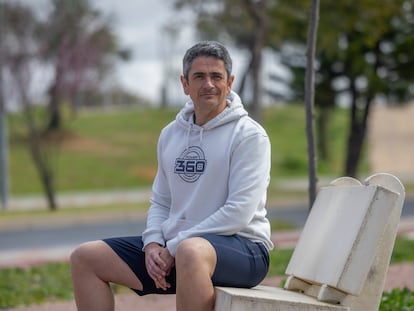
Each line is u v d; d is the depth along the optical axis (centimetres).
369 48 1759
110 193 2728
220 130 399
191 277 349
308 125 616
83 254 397
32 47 2189
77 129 3894
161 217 418
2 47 2147
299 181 2950
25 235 1513
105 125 4100
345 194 394
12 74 2166
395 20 1731
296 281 416
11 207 2316
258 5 1543
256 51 1570
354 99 1856
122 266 399
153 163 3328
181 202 405
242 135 393
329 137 3866
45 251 1241
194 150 401
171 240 385
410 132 4141
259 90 1584
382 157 3503
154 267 384
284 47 1938
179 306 352
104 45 2495
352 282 355
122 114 4472
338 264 363
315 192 616
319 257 389
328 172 3247
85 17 2402
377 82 1716
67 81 2302
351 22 1489
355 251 357
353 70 1711
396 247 977
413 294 610
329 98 1861
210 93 396
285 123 4247
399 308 555
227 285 379
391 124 4403
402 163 3372
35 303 693
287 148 3694
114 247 401
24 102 2198
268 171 396
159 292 408
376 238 357
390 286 703
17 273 855
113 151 3519
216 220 379
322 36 1509
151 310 645
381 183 376
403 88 1792
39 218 1805
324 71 1825
